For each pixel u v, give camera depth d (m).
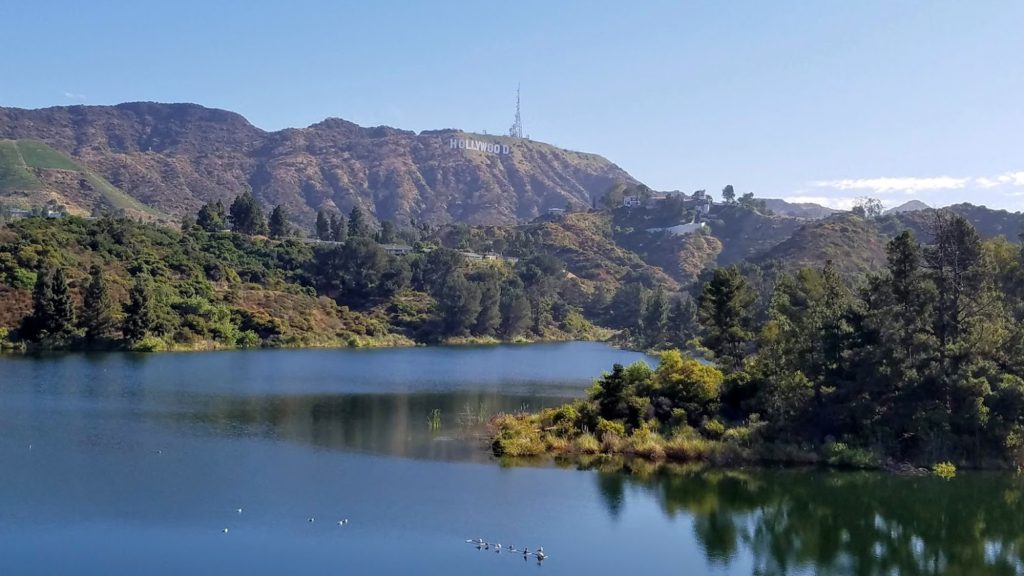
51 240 178.38
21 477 64.88
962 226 85.44
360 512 58.66
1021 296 98.19
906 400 77.50
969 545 56.56
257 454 75.31
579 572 49.22
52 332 155.12
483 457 76.38
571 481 68.62
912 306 78.81
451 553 51.44
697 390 84.69
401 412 100.31
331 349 192.88
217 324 179.62
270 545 51.72
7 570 46.75
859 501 64.94
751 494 66.19
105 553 49.62
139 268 186.12
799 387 79.12
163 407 98.00
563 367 162.50
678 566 51.06
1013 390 74.94
